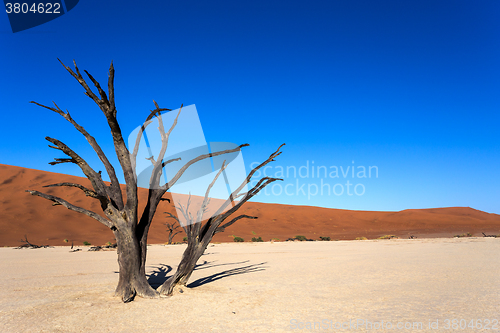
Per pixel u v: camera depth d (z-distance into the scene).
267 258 18.59
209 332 5.12
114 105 6.83
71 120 7.00
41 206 58.59
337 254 20.22
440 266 12.93
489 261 14.35
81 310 6.40
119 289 7.58
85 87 6.79
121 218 7.32
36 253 25.03
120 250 7.48
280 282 10.06
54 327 5.38
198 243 8.34
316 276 11.27
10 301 7.50
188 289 8.43
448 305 6.74
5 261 18.61
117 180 7.54
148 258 19.42
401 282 9.63
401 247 24.88
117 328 5.33
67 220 55.00
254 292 8.37
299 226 77.88
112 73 6.68
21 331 5.19
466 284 9.09
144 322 5.66
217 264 15.88
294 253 21.81
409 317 5.88
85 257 21.27
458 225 86.19
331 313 6.25
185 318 5.93
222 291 8.49
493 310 6.29
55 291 8.73
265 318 5.92
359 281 10.01
